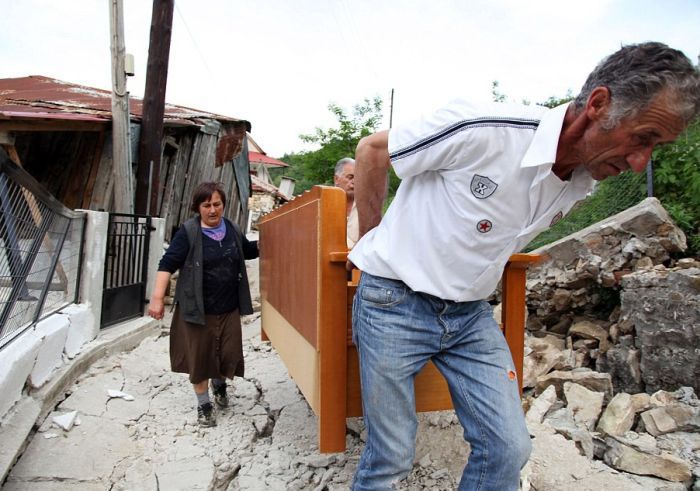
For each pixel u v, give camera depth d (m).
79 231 4.41
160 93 7.16
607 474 2.53
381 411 1.72
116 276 5.17
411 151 1.61
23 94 8.88
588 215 5.34
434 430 2.89
